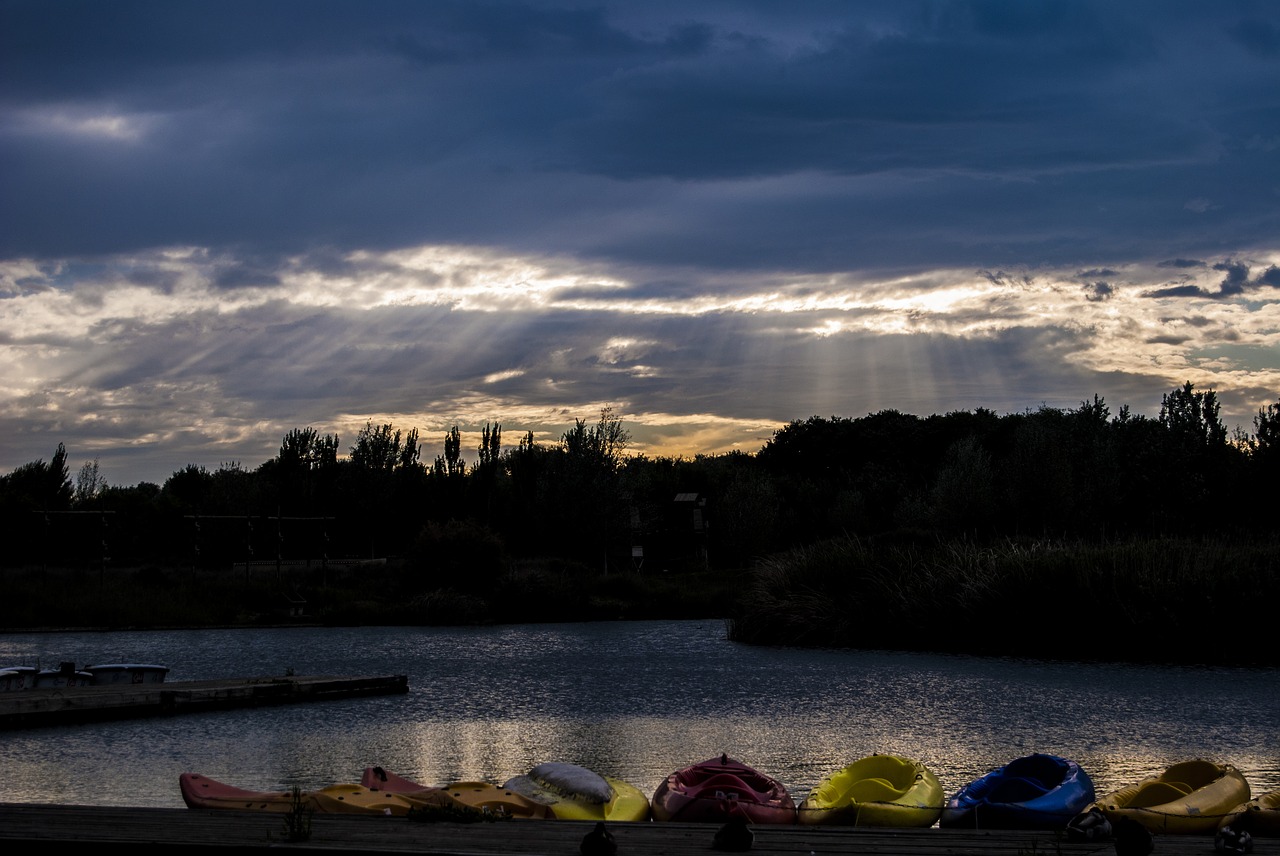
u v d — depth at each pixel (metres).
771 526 62.12
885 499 69.06
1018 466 49.12
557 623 44.94
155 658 32.38
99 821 10.09
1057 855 8.71
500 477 71.00
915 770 12.71
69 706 20.30
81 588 44.34
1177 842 9.28
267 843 9.11
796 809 11.37
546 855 8.73
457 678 27.28
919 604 33.12
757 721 20.20
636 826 10.08
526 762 16.69
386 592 48.59
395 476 66.56
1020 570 31.66
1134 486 47.84
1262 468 42.62
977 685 24.73
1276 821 10.00
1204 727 19.08
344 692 23.88
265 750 17.69
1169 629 29.02
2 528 56.19
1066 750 17.19
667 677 26.91
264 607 45.91
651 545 65.75
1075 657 30.08
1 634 38.72
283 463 67.75
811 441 92.69
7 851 9.24
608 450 61.56
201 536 60.38
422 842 9.19
